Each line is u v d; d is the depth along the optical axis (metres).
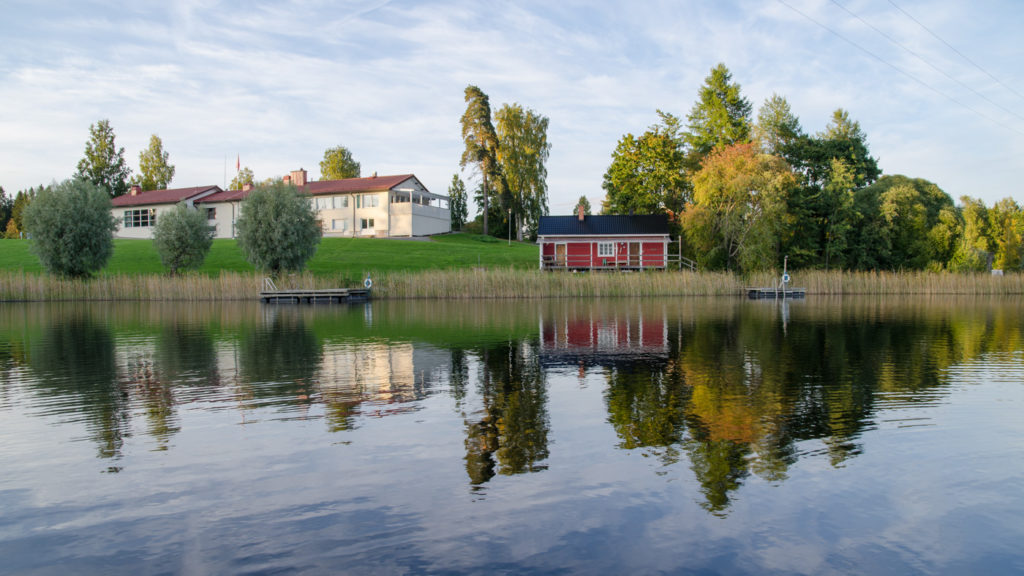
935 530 6.21
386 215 73.12
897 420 9.90
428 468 7.87
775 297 44.19
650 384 12.79
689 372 14.17
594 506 6.73
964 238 71.75
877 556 5.74
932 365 15.00
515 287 43.91
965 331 22.23
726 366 14.97
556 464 7.97
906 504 6.78
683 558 5.70
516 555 5.74
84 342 20.11
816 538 6.06
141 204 76.19
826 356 16.45
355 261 56.69
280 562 5.66
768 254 50.16
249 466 8.00
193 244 49.62
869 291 48.06
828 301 40.72
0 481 7.57
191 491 7.23
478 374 14.04
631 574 5.42
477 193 87.62
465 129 78.00
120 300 43.12
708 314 30.22
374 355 16.98
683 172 64.19
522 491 7.12
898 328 23.36
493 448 8.62
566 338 20.56
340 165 116.25
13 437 9.27
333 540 6.05
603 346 18.56
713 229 53.62
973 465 7.89
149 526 6.38
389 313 31.77
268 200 46.41
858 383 12.79
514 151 80.81
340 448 8.67
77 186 47.31
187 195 74.94
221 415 10.48
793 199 54.59
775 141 63.06
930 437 9.00
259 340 20.45
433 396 11.77
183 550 5.89
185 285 43.56
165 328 24.52
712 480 7.42
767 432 9.26
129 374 14.27
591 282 44.47
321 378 13.64
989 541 6.01
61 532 6.27
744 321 26.33
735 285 45.47
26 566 5.64
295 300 42.31
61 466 8.05
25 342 20.12
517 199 81.94
